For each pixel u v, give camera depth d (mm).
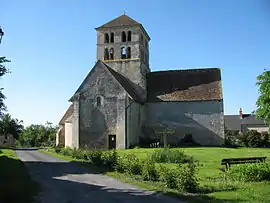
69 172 19094
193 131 44125
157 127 44812
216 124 43812
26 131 88688
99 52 46719
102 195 12320
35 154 35000
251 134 45938
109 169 20234
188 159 24266
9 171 17859
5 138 78062
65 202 11117
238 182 14789
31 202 11000
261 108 17141
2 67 20812
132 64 45844
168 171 14508
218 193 12422
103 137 39719
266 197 11602
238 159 18719
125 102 39562
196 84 46781
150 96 46188
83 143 40062
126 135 38969
